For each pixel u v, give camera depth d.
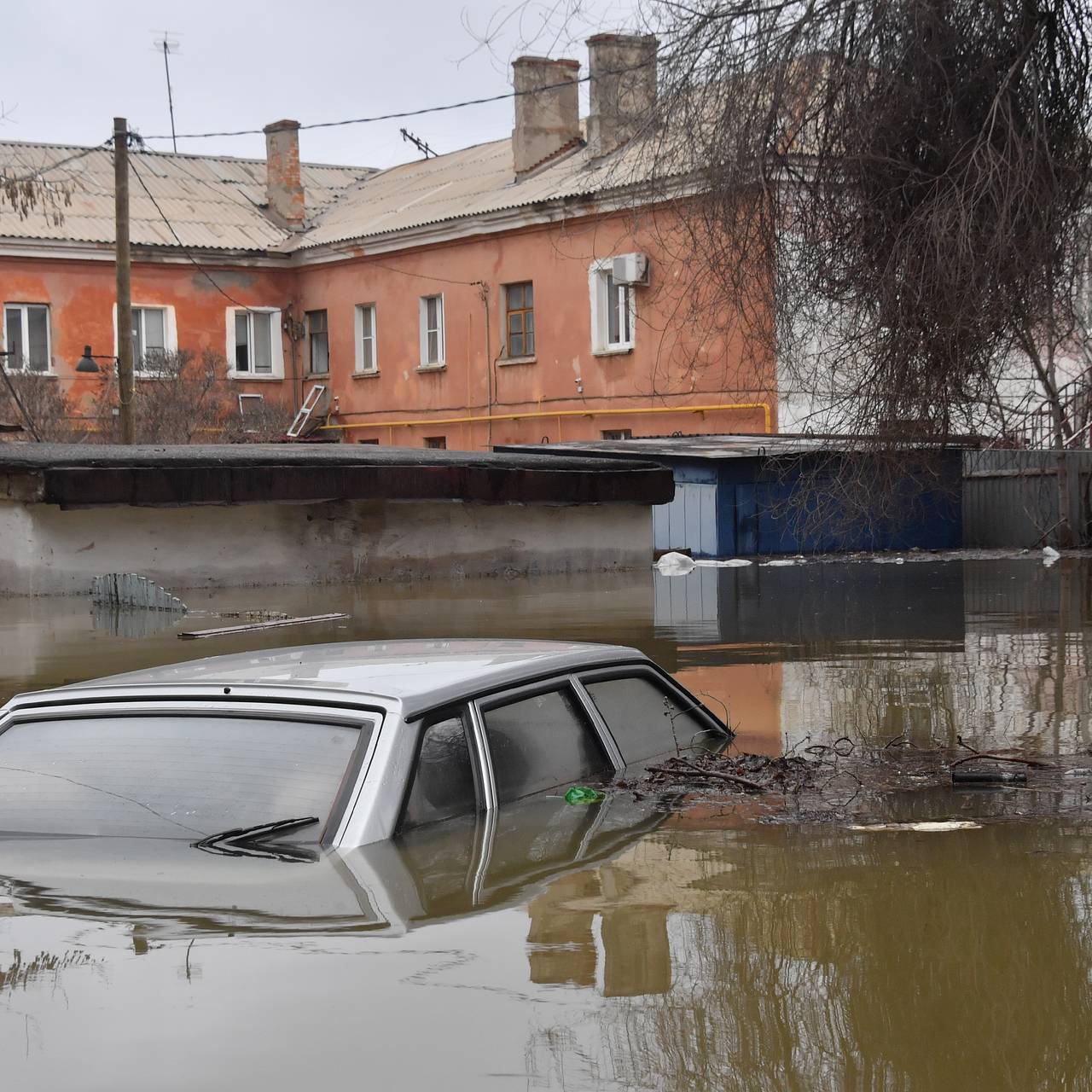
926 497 21.95
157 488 14.69
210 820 3.51
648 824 3.94
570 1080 2.23
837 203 7.66
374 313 34.66
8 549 14.47
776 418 24.39
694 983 2.66
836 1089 2.22
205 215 37.22
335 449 17.61
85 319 34.09
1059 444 21.94
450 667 4.14
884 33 7.41
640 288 27.22
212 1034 2.39
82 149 38.41
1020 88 7.33
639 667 4.97
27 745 3.88
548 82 32.38
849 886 3.35
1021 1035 2.43
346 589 15.16
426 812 3.60
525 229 30.03
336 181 41.62
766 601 13.09
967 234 6.99
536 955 2.80
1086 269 7.72
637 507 18.31
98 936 2.88
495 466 16.86
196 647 9.65
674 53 7.82
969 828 4.05
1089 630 10.21
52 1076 2.24
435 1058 2.30
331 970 2.69
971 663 8.43
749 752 5.22
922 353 7.60
